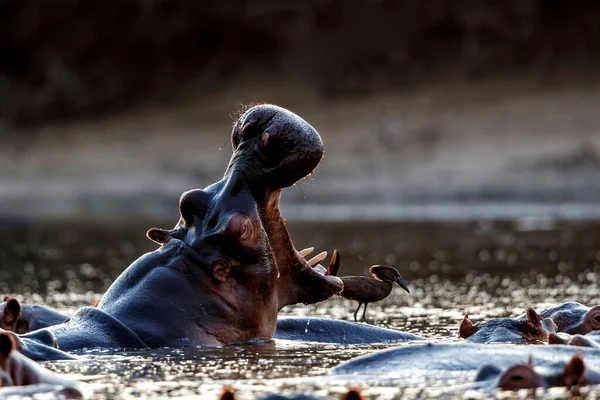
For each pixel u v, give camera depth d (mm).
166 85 179625
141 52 184750
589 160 120000
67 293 48062
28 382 21094
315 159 27734
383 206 115812
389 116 148375
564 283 48250
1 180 143625
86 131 168125
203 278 28016
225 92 174000
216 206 28016
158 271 28328
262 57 182750
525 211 104188
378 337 31125
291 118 27766
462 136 137000
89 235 90188
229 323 28062
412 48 174625
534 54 167250
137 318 27781
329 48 178875
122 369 24625
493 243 72250
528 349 24062
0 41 189375
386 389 21797
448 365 23516
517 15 172000
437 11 176375
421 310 40469
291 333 30938
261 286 28172
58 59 183250
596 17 170125
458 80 163375
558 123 137000
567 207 107875
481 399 20672
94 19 189125
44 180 142250
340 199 118938
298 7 182875
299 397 19516
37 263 65188
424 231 84188
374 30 178750
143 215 115750
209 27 184625
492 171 121188
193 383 23062
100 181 139375
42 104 178000
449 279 52281
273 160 27703
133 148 154250
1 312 29172
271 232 28469
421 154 131125
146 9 185375
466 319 30875
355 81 169500
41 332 26375
